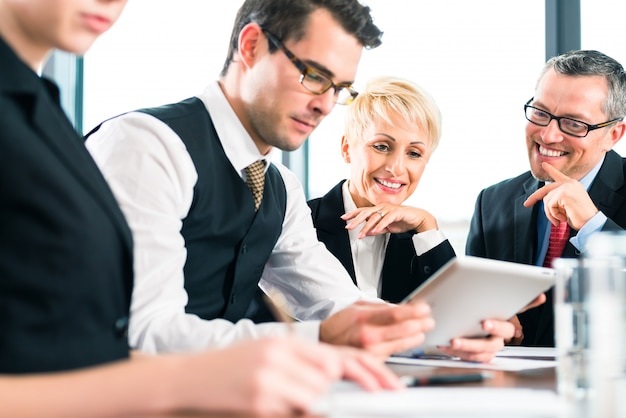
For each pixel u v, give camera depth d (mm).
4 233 968
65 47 1147
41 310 981
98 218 1062
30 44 1154
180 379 807
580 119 2809
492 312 1669
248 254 2076
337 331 1574
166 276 1695
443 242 2816
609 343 997
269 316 2344
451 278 1465
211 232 1964
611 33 3898
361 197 2943
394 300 2826
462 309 1597
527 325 2744
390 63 4145
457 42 4105
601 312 1005
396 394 1084
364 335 1524
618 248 1013
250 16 1970
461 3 4105
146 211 1718
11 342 953
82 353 1023
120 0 1165
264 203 2137
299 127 1967
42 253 983
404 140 2869
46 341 985
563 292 1206
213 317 2025
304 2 1882
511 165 4066
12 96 1021
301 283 2279
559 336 1211
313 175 4258
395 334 1522
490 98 4074
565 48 3959
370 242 2863
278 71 1916
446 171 4062
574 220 2703
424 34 4133
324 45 1885
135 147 1787
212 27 4207
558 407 1023
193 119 1977
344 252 2830
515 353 1953
